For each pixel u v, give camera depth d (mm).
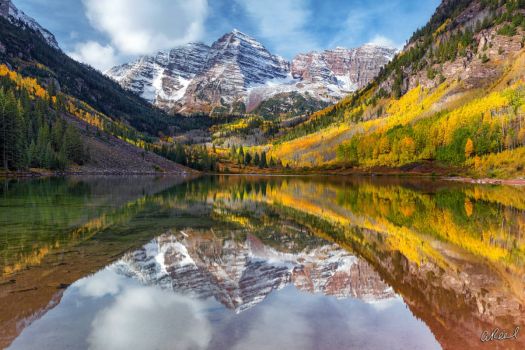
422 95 196125
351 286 11477
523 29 173500
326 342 7301
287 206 35750
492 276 12953
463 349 7273
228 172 177000
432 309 9531
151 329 7762
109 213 27312
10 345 6961
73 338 7281
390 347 7188
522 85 123875
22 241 16922
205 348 6918
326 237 20234
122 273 12227
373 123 194375
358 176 129125
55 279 11273
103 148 131625
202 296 10125
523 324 8617
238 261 14500
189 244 17469
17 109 97000
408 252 16750
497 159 95312
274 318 8547
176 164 160750
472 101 137625
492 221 26469
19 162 83688
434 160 124500
